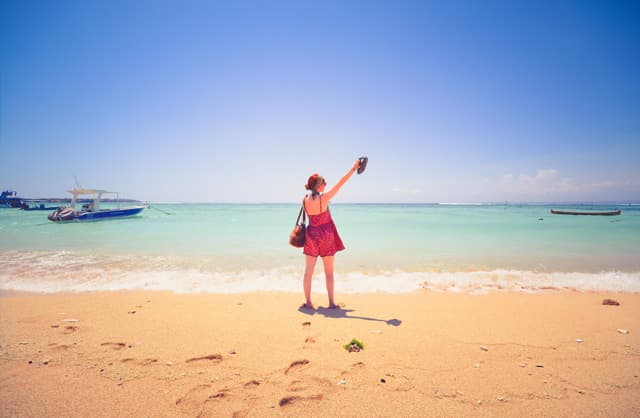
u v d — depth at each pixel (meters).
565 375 2.43
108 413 1.94
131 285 5.57
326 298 4.79
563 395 2.15
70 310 4.06
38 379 2.32
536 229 17.20
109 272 6.63
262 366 2.54
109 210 25.73
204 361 2.62
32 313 3.91
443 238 13.03
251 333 3.26
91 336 3.15
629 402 2.07
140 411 1.96
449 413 1.96
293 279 6.09
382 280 6.04
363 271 6.87
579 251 9.59
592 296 4.91
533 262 7.90
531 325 3.54
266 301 4.57
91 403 2.04
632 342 3.05
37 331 3.28
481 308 4.22
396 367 2.53
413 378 2.37
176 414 1.93
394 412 1.97
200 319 3.71
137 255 8.76
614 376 2.41
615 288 5.43
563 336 3.21
